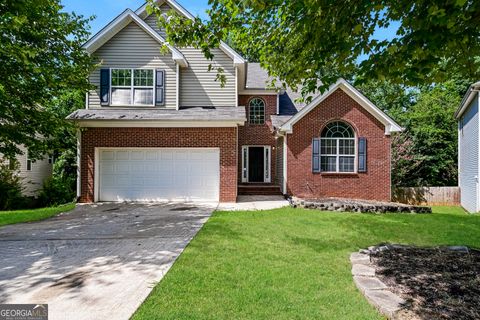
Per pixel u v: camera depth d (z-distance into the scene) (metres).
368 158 13.42
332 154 13.61
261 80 18.11
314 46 4.22
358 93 13.25
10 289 3.91
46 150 11.91
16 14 9.09
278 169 16.08
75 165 20.97
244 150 17.42
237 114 12.31
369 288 3.64
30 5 9.17
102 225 8.08
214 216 9.05
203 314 3.12
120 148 12.16
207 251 5.39
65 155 20.52
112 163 12.29
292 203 11.23
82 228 7.72
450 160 18.30
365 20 3.90
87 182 12.03
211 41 4.51
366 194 13.36
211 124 12.08
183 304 3.35
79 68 10.89
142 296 3.62
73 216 9.42
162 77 12.75
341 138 13.56
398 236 6.63
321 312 3.15
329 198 12.96
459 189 16.14
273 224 7.80
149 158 12.30
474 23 3.13
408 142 17.81
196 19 4.41
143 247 5.83
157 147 12.16
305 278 4.10
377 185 13.37
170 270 4.42
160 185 12.30
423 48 3.10
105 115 11.96
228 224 7.78
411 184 18.16
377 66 3.37
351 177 13.38
